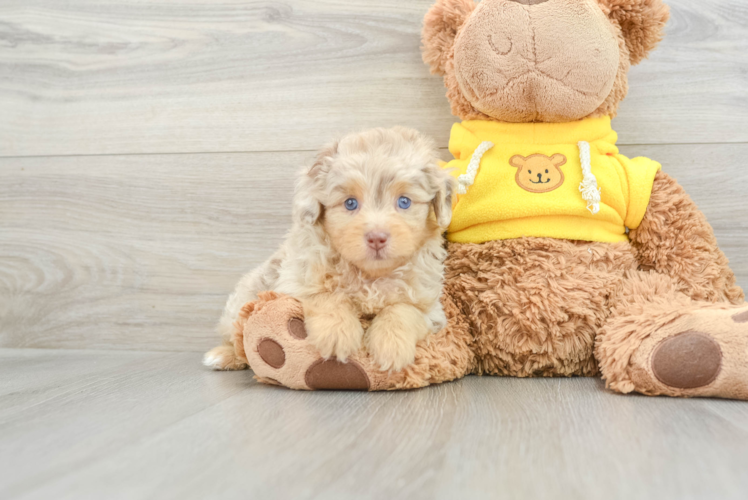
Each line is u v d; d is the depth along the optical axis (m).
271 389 1.31
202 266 1.97
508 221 1.47
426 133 1.85
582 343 1.41
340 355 1.22
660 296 1.36
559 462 0.80
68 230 2.04
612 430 0.95
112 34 1.99
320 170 1.32
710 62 1.73
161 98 1.98
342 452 0.85
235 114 1.94
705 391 1.17
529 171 1.48
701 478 0.74
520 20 1.39
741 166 1.73
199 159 1.96
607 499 0.68
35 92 2.04
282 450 0.86
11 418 1.07
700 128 1.74
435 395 1.23
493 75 1.42
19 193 2.05
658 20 1.49
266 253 1.94
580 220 1.45
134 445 0.90
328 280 1.32
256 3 1.92
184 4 1.95
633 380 1.22
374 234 1.19
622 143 1.77
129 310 2.01
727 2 1.72
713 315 1.18
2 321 2.08
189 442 0.91
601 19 1.41
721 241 1.74
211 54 1.95
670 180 1.51
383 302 1.31
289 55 1.91
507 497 0.69
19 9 2.03
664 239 1.47
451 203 1.36
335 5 1.88
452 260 1.50
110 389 1.34
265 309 1.29
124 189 2.00
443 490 0.71
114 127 2.00
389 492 0.70
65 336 2.04
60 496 0.71
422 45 1.80
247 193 1.94
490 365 1.47
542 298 1.39
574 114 1.48
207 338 1.97
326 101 1.90
